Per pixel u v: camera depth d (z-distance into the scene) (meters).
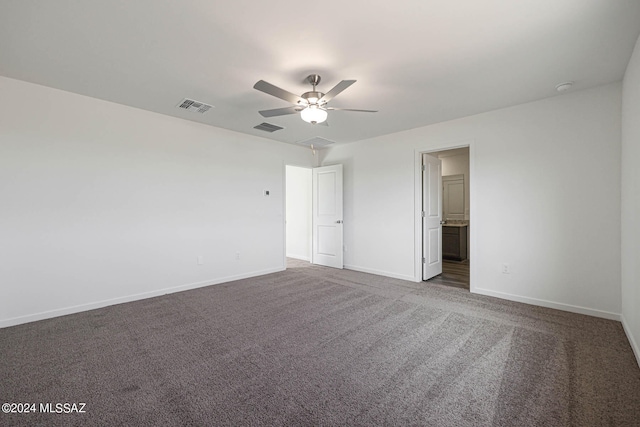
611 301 2.83
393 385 1.80
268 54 2.29
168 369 1.98
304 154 5.64
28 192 2.80
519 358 2.10
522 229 3.35
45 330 2.61
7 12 1.77
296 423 1.48
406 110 3.54
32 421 1.49
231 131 4.43
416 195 4.34
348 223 5.32
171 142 3.78
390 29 1.96
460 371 1.94
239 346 2.31
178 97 3.15
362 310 3.12
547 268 3.19
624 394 1.68
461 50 2.22
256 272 4.77
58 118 2.96
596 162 2.89
